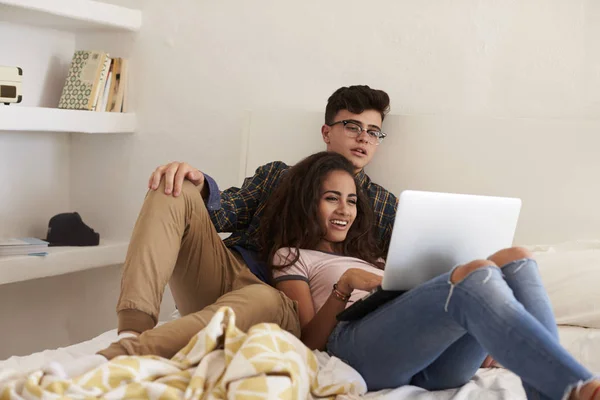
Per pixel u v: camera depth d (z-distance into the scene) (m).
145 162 3.06
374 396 1.42
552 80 2.24
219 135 2.88
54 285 3.23
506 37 2.31
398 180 2.33
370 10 2.53
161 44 3.00
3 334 3.04
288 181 1.94
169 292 3.02
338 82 2.61
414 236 1.41
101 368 1.20
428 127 2.28
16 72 2.69
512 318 1.13
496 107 2.34
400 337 1.40
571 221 2.07
